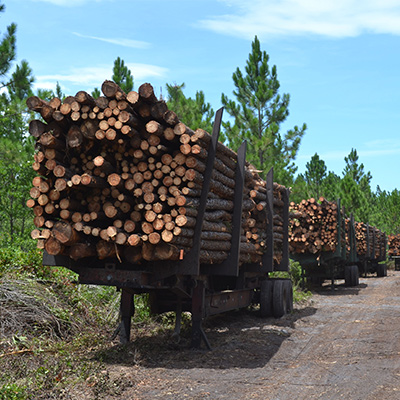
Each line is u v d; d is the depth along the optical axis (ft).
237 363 22.91
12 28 51.98
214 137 23.90
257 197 32.83
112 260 24.02
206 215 24.13
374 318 36.42
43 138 21.77
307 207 56.13
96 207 22.39
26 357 21.44
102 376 19.35
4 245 47.60
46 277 30.22
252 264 34.42
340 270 64.69
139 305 32.40
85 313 28.84
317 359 23.85
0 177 53.21
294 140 80.23
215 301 29.14
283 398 17.62
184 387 18.98
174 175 22.20
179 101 63.62
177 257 22.57
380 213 161.07
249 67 82.07
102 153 22.39
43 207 22.30
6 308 25.02
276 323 33.96
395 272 107.86
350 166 161.68
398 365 22.22
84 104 21.74
